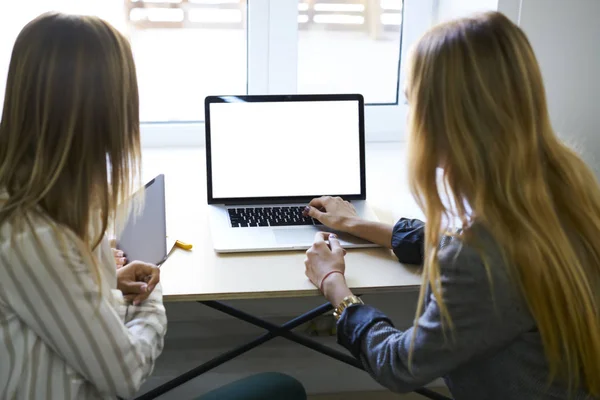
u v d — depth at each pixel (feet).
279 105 5.45
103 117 3.29
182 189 5.96
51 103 3.19
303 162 5.48
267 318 6.64
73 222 3.31
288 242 4.83
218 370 6.82
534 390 3.34
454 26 3.37
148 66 7.06
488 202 3.24
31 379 3.30
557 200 3.36
